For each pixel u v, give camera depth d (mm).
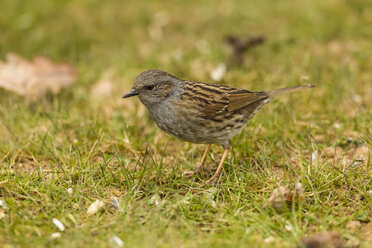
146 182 8883
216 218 7684
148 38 16266
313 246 6898
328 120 11102
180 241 7141
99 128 10969
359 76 12992
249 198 8391
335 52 14500
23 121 11359
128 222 7570
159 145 10594
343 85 12359
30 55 14773
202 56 14766
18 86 12617
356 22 16031
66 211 7887
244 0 18188
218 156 10188
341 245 6883
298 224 7496
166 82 9367
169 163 9969
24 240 7074
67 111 11625
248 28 16438
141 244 6977
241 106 9492
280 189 8211
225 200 8398
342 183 8594
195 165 9891
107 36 16281
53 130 11070
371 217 7758
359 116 10883
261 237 7250
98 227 7457
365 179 8695
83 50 15500
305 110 11477
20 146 10266
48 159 10008
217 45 15117
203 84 9750
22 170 9500
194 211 7992
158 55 14812
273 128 10805
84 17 17297
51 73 13102
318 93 12148
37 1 17906
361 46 14562
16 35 15922
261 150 9781
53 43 15516
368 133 10336
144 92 9453
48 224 7562
